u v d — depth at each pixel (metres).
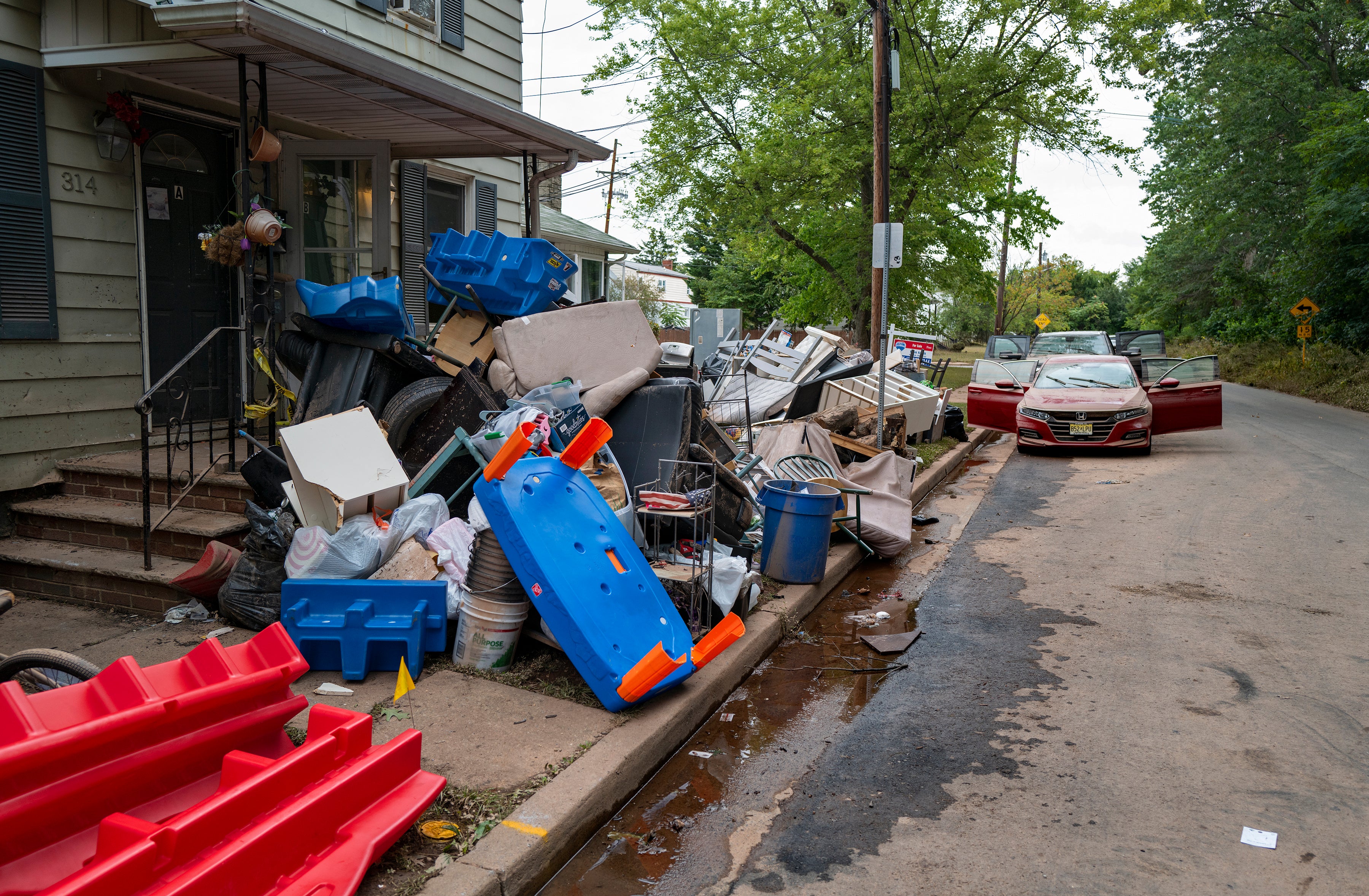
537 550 4.12
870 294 22.16
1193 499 10.02
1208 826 3.46
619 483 5.50
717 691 4.71
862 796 3.78
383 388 5.96
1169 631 5.79
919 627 6.05
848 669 5.31
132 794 2.68
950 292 26.03
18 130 5.79
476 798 3.29
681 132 21.45
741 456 7.62
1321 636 5.59
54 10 5.86
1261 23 30.84
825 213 21.66
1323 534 8.20
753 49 20.78
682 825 3.54
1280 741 4.19
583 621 4.06
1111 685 4.93
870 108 20.19
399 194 9.06
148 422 5.18
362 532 4.62
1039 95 20.69
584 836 3.37
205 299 7.21
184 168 6.98
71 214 6.14
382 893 2.73
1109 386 14.17
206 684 2.87
